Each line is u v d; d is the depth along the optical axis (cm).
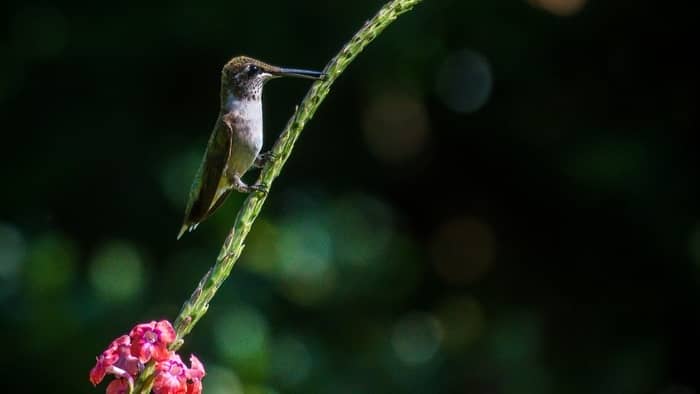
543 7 1485
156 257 1451
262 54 1468
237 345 1273
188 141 1483
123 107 1497
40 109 1508
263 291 1346
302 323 1388
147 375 482
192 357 495
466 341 1536
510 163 1599
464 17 1485
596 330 1521
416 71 1555
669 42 1477
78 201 1484
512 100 1552
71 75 1501
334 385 1357
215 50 1474
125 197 1473
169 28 1459
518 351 1426
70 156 1487
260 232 1370
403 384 1408
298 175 1552
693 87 1470
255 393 1251
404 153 1670
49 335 1284
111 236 1471
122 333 1310
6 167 1498
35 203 1485
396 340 1482
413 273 1552
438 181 1669
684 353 1464
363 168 1616
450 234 1677
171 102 1503
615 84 1497
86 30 1490
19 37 1508
